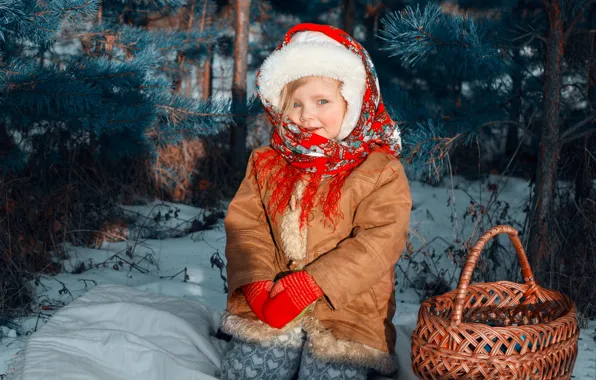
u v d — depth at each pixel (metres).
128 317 2.79
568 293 3.89
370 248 2.34
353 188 2.45
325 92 2.43
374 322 2.47
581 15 3.90
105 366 2.49
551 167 3.96
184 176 7.33
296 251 2.45
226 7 10.77
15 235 4.29
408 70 10.16
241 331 2.45
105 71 4.73
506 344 2.02
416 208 7.11
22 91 4.25
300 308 2.30
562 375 2.16
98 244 5.22
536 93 4.75
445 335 2.09
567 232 4.14
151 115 5.26
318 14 12.77
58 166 5.80
